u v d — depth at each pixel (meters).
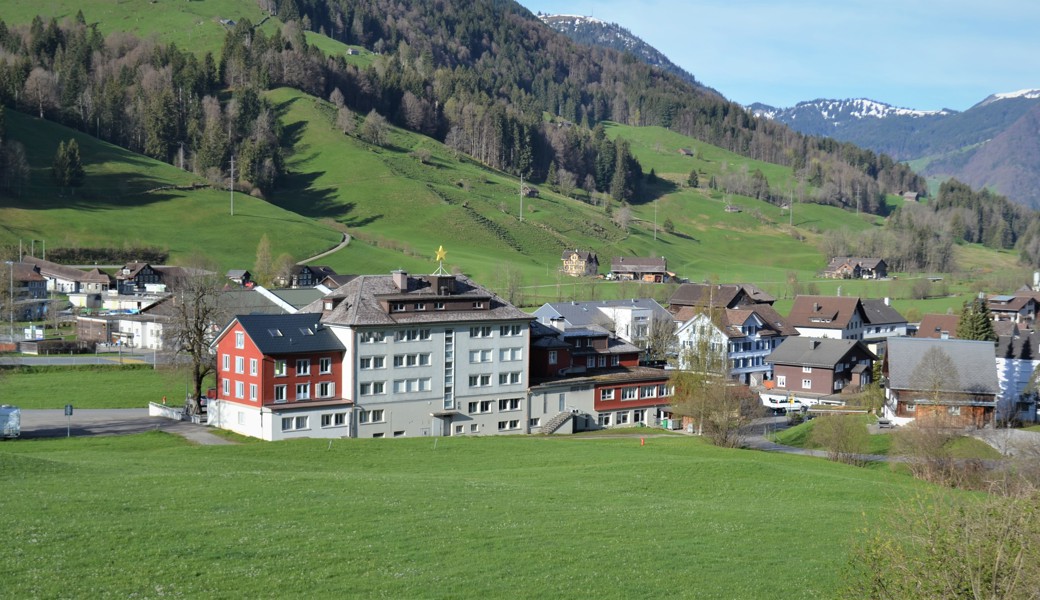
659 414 134.50
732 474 73.88
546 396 124.06
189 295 128.25
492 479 70.06
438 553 44.62
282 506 52.59
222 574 39.56
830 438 99.12
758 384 169.00
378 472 74.69
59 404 121.62
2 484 55.47
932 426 92.38
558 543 47.66
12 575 37.72
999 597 28.78
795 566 45.88
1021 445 90.00
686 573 43.81
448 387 115.94
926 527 31.80
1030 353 145.88
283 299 162.88
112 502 51.41
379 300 113.00
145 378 144.00
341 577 40.09
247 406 104.94
